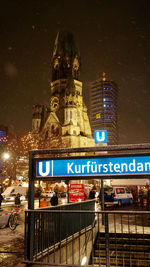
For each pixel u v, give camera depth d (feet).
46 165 18.95
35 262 17.99
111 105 640.99
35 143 260.62
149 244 30.60
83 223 32.35
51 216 23.15
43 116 387.75
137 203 90.94
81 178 18.03
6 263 21.11
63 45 396.16
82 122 370.73
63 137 317.01
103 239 33.53
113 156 17.69
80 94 387.55
